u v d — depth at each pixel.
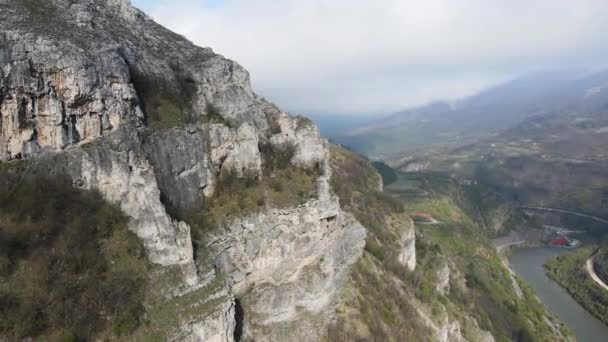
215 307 37.06
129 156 38.06
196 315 35.56
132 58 45.19
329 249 56.44
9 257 31.36
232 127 51.66
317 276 53.00
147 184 37.75
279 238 50.28
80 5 44.50
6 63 34.28
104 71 39.00
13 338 28.31
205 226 44.38
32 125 35.84
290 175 57.47
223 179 49.31
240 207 47.97
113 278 34.09
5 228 32.53
